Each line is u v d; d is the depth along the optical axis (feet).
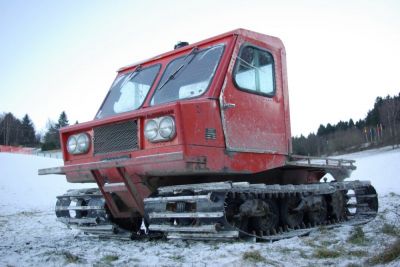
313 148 226.17
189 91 21.08
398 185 74.28
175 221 19.25
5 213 57.57
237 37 21.94
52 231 30.83
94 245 20.47
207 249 17.15
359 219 27.86
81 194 24.73
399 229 20.44
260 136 21.72
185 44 24.93
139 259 15.83
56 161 155.43
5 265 14.90
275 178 25.00
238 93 20.99
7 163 135.54
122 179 20.45
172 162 18.51
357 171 109.40
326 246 17.46
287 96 24.12
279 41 24.43
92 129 21.91
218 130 19.63
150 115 19.26
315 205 23.66
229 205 18.69
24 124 389.60
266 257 15.34
